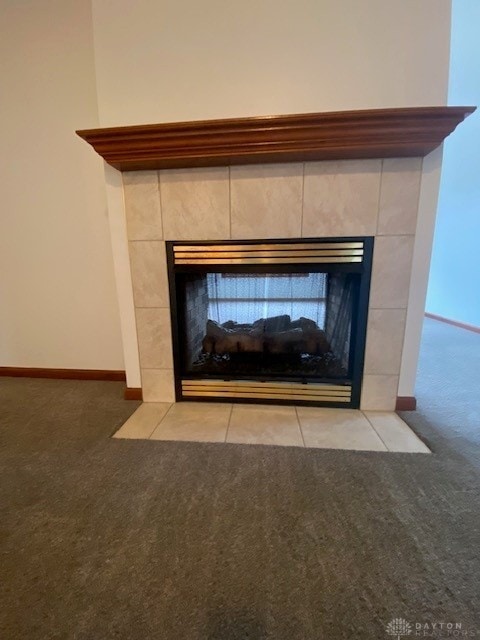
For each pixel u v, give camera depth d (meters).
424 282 1.62
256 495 1.16
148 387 1.90
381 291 1.64
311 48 1.48
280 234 1.62
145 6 1.51
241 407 1.83
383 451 1.41
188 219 1.66
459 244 3.50
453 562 0.90
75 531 1.02
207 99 1.56
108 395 2.02
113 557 0.93
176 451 1.43
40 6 1.78
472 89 3.05
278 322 1.93
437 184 1.51
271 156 1.45
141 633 0.74
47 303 2.20
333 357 1.88
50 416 1.76
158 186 1.64
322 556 0.92
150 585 0.85
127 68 1.57
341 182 1.54
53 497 1.17
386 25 1.42
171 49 1.54
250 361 1.93
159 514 1.08
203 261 1.70
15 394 2.04
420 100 1.46
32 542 0.98
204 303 1.95
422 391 2.00
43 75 1.86
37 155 1.97
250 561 0.91
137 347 1.86
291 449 1.43
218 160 1.49
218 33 1.50
